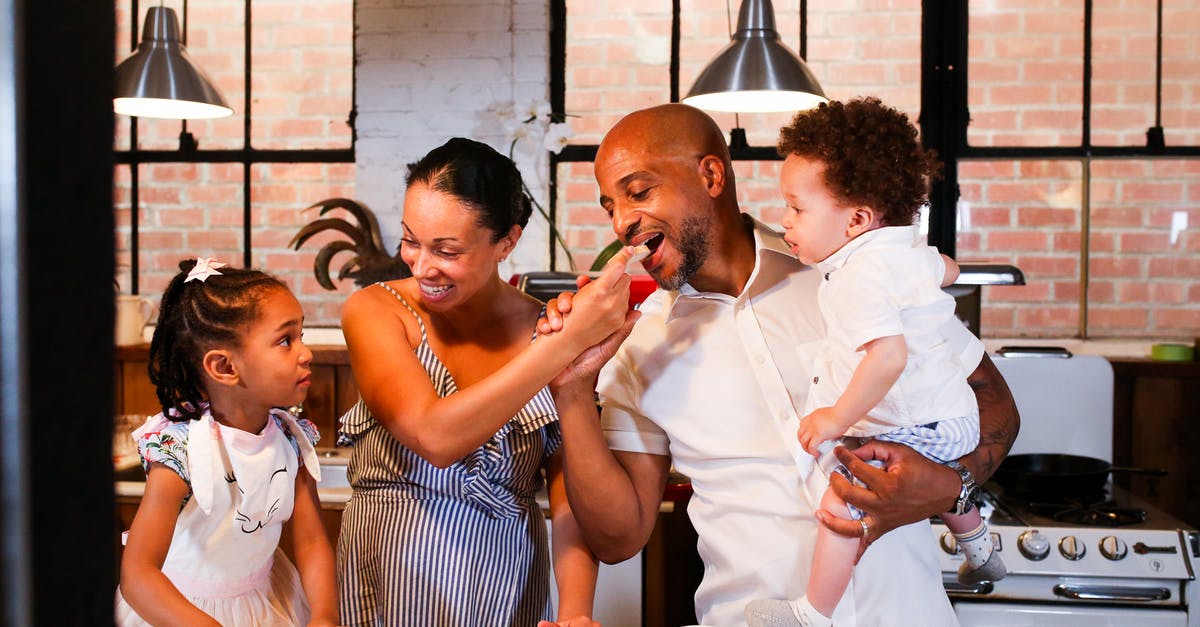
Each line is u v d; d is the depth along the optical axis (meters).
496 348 1.50
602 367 1.42
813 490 1.36
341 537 1.54
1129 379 3.25
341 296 3.72
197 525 1.54
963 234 3.59
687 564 2.45
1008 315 3.57
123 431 2.79
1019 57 3.54
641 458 1.49
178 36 3.00
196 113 3.11
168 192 3.78
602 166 1.38
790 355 1.41
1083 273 3.54
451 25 3.58
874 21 3.59
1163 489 3.23
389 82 3.61
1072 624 2.20
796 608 1.31
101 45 0.24
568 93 3.68
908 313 1.36
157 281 3.79
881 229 1.37
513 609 1.49
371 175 3.62
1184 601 2.20
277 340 1.53
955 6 3.54
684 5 3.63
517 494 1.51
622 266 1.26
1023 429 2.78
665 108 1.40
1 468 0.22
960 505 1.36
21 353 0.22
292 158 3.73
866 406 1.31
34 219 0.22
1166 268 3.50
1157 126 3.49
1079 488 2.43
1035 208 3.55
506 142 3.59
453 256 1.34
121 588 1.45
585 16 3.65
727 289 1.45
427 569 1.42
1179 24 3.46
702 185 1.37
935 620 1.38
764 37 2.81
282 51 3.71
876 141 1.35
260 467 1.54
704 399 1.42
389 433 1.46
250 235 3.75
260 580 1.61
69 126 0.23
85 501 0.24
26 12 0.22
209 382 1.54
